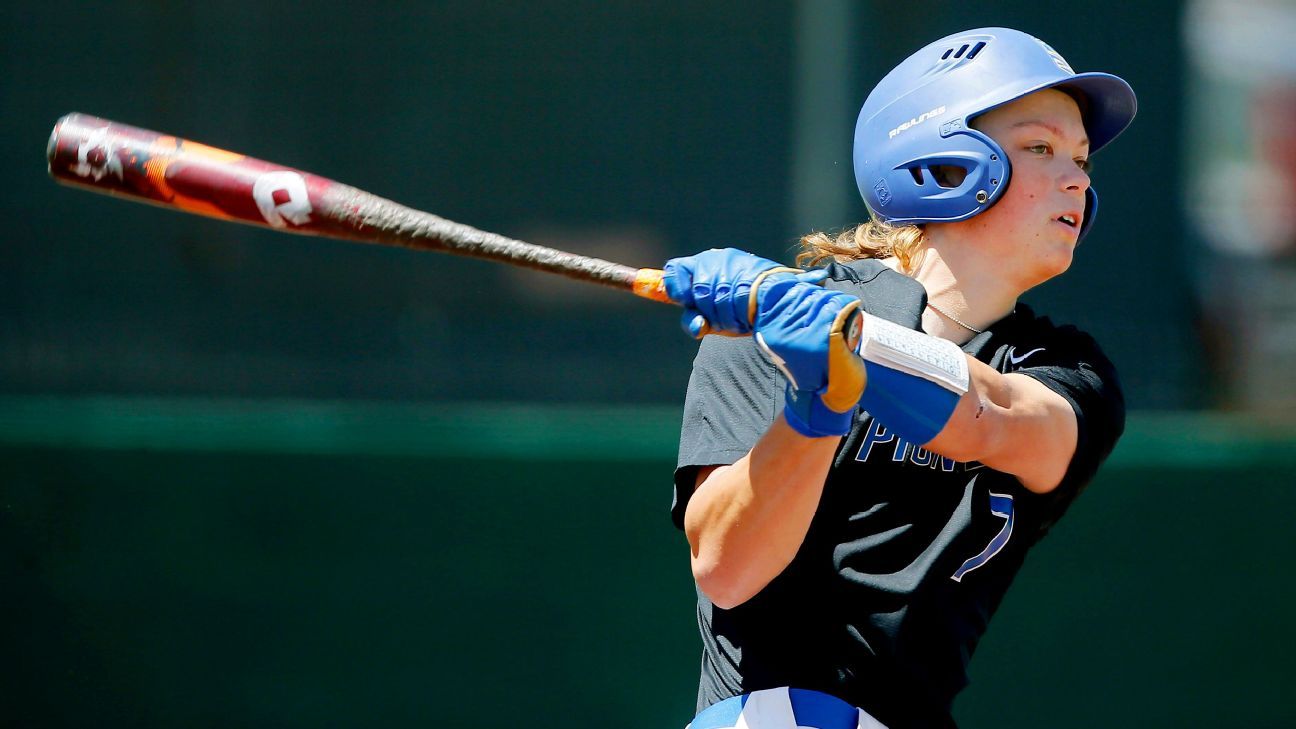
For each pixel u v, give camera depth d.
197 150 7.68
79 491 17.05
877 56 22.45
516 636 17.02
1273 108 28.97
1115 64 23.28
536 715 16.97
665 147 22.42
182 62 22.02
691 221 22.42
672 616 16.95
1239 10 29.33
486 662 17.02
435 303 20.91
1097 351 7.82
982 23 22.80
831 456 6.61
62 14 21.66
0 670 16.95
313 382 20.64
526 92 22.39
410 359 20.77
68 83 21.70
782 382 7.17
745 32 22.25
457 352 20.78
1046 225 7.54
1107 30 23.20
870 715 7.08
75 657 16.97
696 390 7.49
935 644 7.16
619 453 17.06
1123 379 22.39
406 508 17.09
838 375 6.33
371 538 17.08
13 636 16.97
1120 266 22.81
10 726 16.92
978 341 7.60
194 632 17.02
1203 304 23.22
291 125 22.33
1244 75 29.22
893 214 7.89
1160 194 23.03
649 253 22.47
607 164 22.41
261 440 17.08
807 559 7.19
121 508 17.05
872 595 7.08
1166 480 17.14
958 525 7.14
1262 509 17.08
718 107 22.36
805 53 22.33
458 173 22.44
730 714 7.27
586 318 20.94
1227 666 17.00
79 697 16.94
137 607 17.02
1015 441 6.93
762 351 6.98
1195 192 23.88
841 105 22.34
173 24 21.91
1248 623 17.02
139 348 20.50
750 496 6.62
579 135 22.39
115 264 20.64
